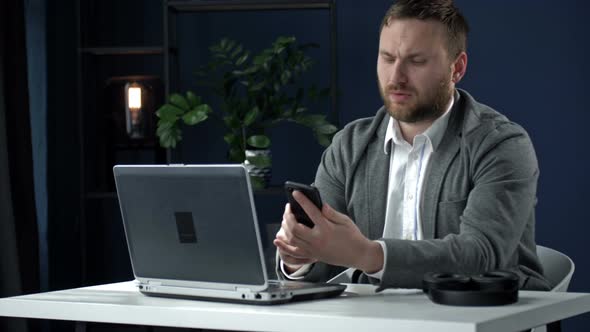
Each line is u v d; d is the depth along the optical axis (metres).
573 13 3.99
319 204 1.73
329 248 1.75
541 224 4.03
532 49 4.02
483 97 4.06
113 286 2.04
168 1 3.89
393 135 2.29
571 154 4.00
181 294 1.78
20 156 3.33
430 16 2.14
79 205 4.09
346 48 4.14
